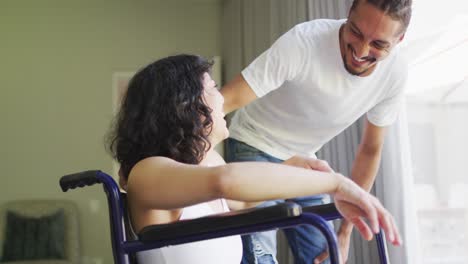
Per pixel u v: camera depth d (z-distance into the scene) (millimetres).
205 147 983
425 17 2146
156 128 946
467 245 2135
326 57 1409
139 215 883
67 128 4375
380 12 1257
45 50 4430
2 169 4320
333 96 1467
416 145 2285
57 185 4320
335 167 2658
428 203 2258
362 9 1288
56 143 4363
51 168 4340
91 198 4297
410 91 2273
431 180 2246
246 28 3910
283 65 1393
